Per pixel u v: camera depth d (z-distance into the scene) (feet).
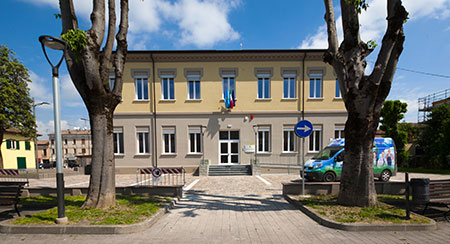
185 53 49.55
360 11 15.72
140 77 50.31
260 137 50.42
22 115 53.21
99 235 13.39
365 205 17.44
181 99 50.11
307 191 23.79
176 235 13.39
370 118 17.11
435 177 41.24
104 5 17.19
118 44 18.56
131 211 16.71
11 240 12.65
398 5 15.64
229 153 50.26
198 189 29.32
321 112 49.98
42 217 15.19
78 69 17.08
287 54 49.90
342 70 18.53
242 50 49.19
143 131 49.90
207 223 15.62
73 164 115.34
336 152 33.45
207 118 49.88
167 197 22.71
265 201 22.24
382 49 16.55
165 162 49.52
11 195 16.99
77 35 14.33
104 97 17.19
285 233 13.65
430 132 57.88
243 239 12.78
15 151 93.04
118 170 49.14
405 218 14.98
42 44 14.06
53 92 14.79
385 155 34.22
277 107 50.37
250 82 50.26
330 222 14.56
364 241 12.35
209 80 50.08
